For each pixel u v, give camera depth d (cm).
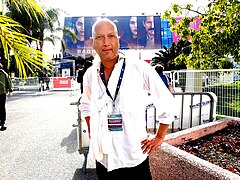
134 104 174
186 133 362
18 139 586
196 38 975
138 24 4834
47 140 573
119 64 174
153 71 180
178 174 253
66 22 4809
